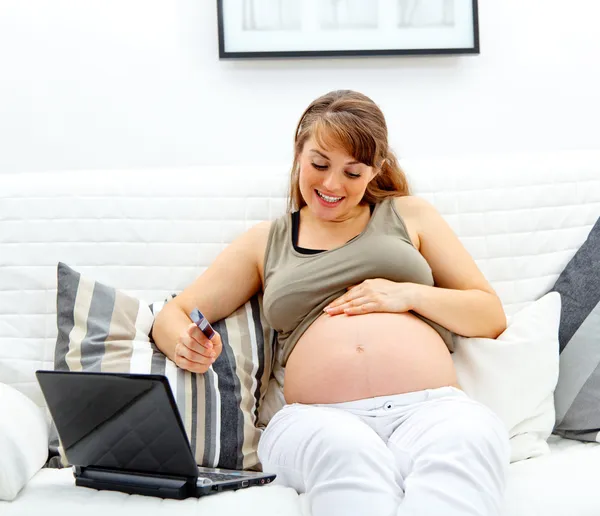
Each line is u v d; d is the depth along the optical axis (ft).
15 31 7.39
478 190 6.47
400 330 5.37
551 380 5.69
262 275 5.96
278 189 6.38
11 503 4.61
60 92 7.45
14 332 5.96
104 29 7.44
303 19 7.45
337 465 4.41
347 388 5.21
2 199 6.17
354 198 5.61
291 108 7.59
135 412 4.34
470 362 5.72
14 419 4.99
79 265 6.14
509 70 7.77
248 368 5.74
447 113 7.73
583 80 7.84
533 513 4.53
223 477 4.77
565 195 6.55
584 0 7.79
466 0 7.55
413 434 4.80
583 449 5.47
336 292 5.64
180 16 7.46
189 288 5.88
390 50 7.49
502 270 6.37
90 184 6.28
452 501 4.20
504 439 4.67
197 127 7.55
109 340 5.55
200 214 6.29
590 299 5.96
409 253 5.71
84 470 4.83
